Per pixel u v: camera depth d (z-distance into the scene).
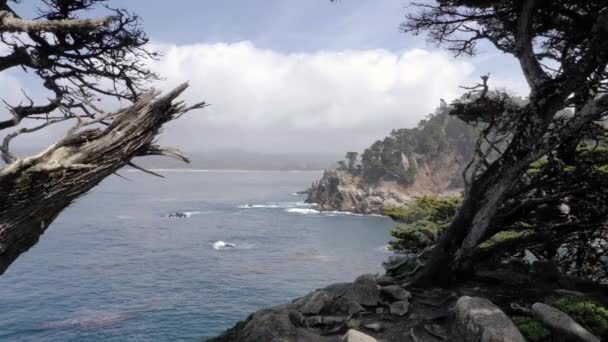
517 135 10.69
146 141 6.87
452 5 12.21
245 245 117.94
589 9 11.44
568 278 11.88
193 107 7.30
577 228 12.37
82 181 6.38
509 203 12.48
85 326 56.78
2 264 6.21
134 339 52.16
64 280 80.94
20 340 52.25
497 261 13.34
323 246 116.69
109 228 145.75
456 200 23.44
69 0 8.70
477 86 11.30
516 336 8.11
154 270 89.44
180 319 59.53
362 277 11.63
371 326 9.72
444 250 11.80
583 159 12.66
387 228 146.62
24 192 6.02
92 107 7.34
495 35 13.41
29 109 8.09
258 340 9.27
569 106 11.00
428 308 10.80
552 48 13.38
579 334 8.19
